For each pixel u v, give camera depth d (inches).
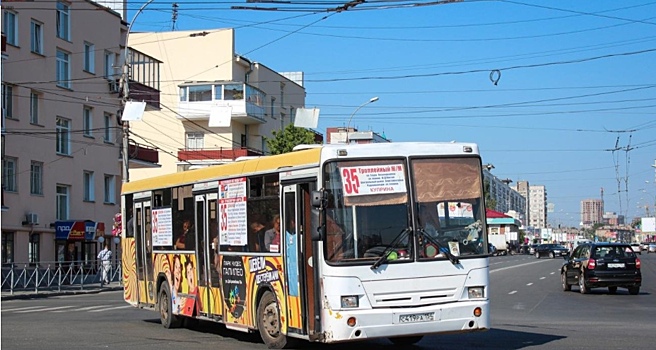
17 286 1312.7
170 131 2674.7
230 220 604.4
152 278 748.0
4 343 618.5
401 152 498.6
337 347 572.1
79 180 1787.6
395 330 478.9
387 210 489.1
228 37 2733.8
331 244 478.3
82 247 1776.6
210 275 634.8
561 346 556.1
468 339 611.8
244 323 582.6
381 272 480.7
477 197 509.4
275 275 541.6
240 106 2568.9
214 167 636.7
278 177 540.4
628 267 1171.9
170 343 606.9
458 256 496.4
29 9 1614.2
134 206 792.9
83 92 1803.6
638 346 550.3
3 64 1539.1
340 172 486.6
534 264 2645.2
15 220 1565.0
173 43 2768.2
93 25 1845.5
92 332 695.1
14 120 1572.3
